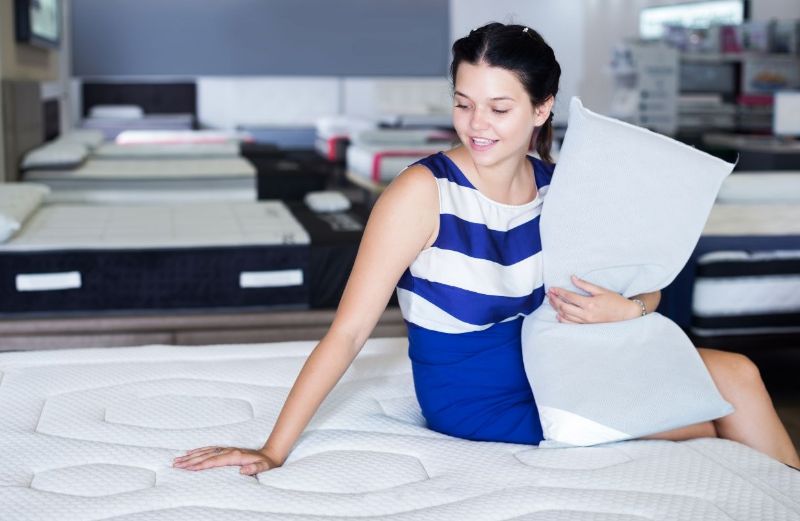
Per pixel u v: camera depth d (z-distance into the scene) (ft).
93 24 29.71
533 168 5.92
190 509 4.57
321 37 31.55
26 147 16.30
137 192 15.61
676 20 32.78
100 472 5.00
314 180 17.07
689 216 5.56
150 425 5.68
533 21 35.09
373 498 4.72
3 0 16.10
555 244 5.60
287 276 10.32
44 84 18.76
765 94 28.17
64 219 11.88
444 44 32.37
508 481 4.94
